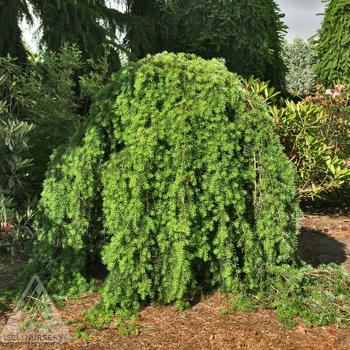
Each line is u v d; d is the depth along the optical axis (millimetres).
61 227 3914
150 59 3926
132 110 3699
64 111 5742
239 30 9273
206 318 3498
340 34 9312
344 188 7371
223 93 3688
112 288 3551
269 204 3684
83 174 3754
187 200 3594
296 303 3535
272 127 3850
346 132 7262
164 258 3629
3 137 4898
